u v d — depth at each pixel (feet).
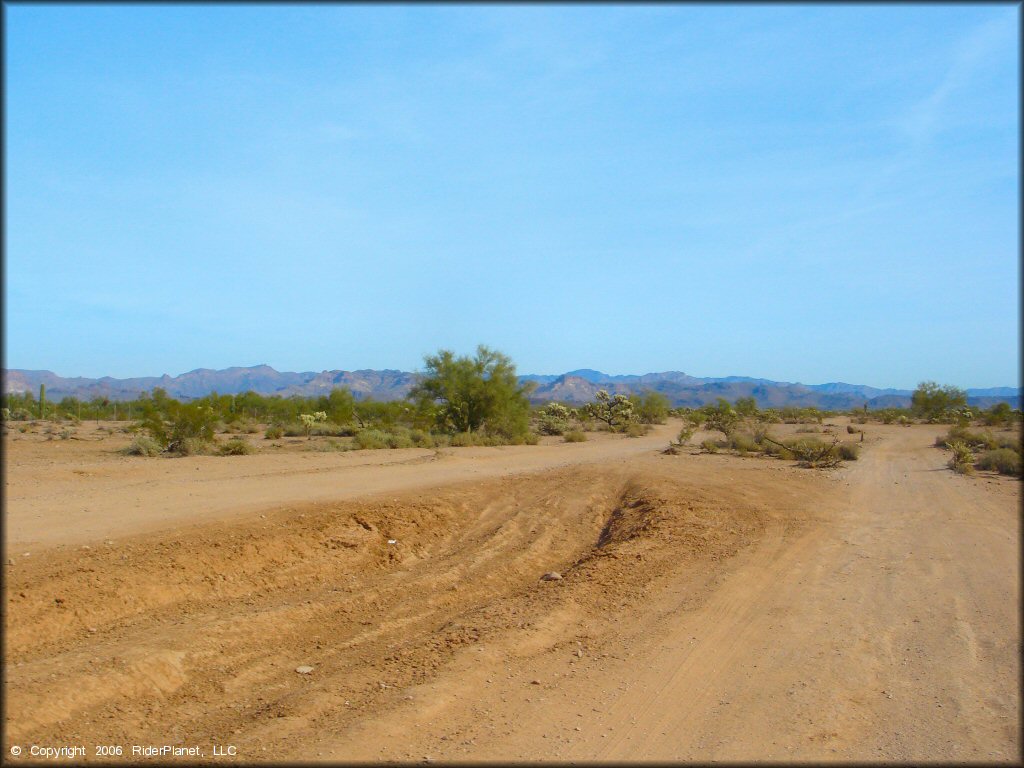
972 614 33.12
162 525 42.14
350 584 39.24
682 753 20.31
